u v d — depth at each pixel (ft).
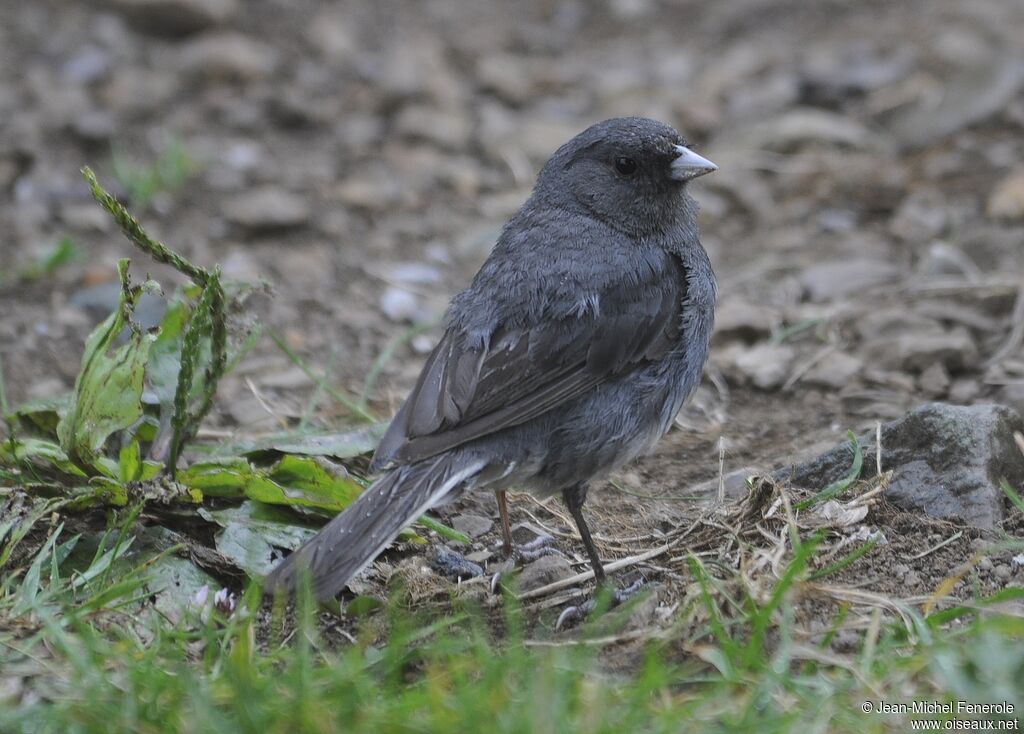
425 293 47.26
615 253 31.35
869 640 24.84
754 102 59.47
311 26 67.51
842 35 66.44
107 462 30.55
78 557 29.14
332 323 45.21
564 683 23.31
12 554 28.78
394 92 60.49
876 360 40.96
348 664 23.95
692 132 57.82
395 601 27.50
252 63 61.82
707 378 41.04
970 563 26.99
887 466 32.22
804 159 55.52
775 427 38.09
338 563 25.76
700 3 71.46
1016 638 24.88
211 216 52.11
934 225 49.42
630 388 30.37
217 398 39.73
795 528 29.14
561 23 70.03
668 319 31.09
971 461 31.19
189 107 59.77
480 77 62.69
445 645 24.62
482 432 28.14
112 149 55.72
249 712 22.31
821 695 23.35
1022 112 55.83
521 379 29.17
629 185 32.30
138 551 29.30
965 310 43.16
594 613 26.81
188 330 30.48
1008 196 49.55
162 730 22.52
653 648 24.66
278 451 32.58
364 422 38.32
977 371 40.04
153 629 26.12
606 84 62.18
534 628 28.04
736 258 49.32
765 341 43.21
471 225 52.29
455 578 30.50
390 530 26.48
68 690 24.11
